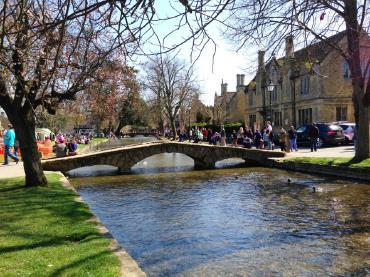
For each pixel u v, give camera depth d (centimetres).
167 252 930
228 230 1099
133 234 1092
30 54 513
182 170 2688
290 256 877
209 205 1439
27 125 1524
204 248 949
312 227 1101
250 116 6525
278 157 2755
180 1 342
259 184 1905
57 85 1304
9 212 1085
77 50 496
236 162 3138
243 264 837
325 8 596
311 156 2566
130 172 2652
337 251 901
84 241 806
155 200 1580
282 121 5312
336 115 4397
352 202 1398
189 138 5675
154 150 2741
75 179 2364
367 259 846
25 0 371
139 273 616
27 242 801
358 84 2020
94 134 11600
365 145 2058
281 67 1181
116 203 1547
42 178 1575
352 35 776
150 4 336
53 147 3784
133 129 13325
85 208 1139
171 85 6400
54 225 938
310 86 4581
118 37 361
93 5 326
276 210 1321
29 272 625
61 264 662
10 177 1834
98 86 1463
